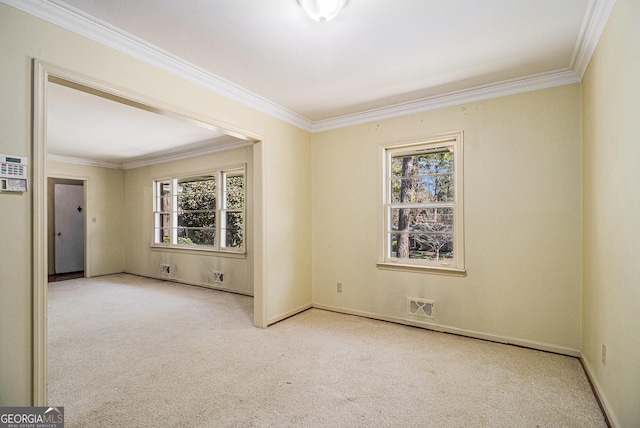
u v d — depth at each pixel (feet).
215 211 17.46
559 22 6.55
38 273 5.65
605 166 6.35
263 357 8.66
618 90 5.50
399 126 11.46
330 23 6.57
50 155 18.93
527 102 9.26
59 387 7.14
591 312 7.50
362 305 12.25
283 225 11.98
